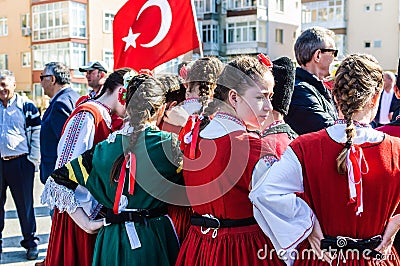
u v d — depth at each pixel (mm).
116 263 2410
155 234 2475
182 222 2627
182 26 4195
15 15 29969
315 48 3178
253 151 2135
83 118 3078
